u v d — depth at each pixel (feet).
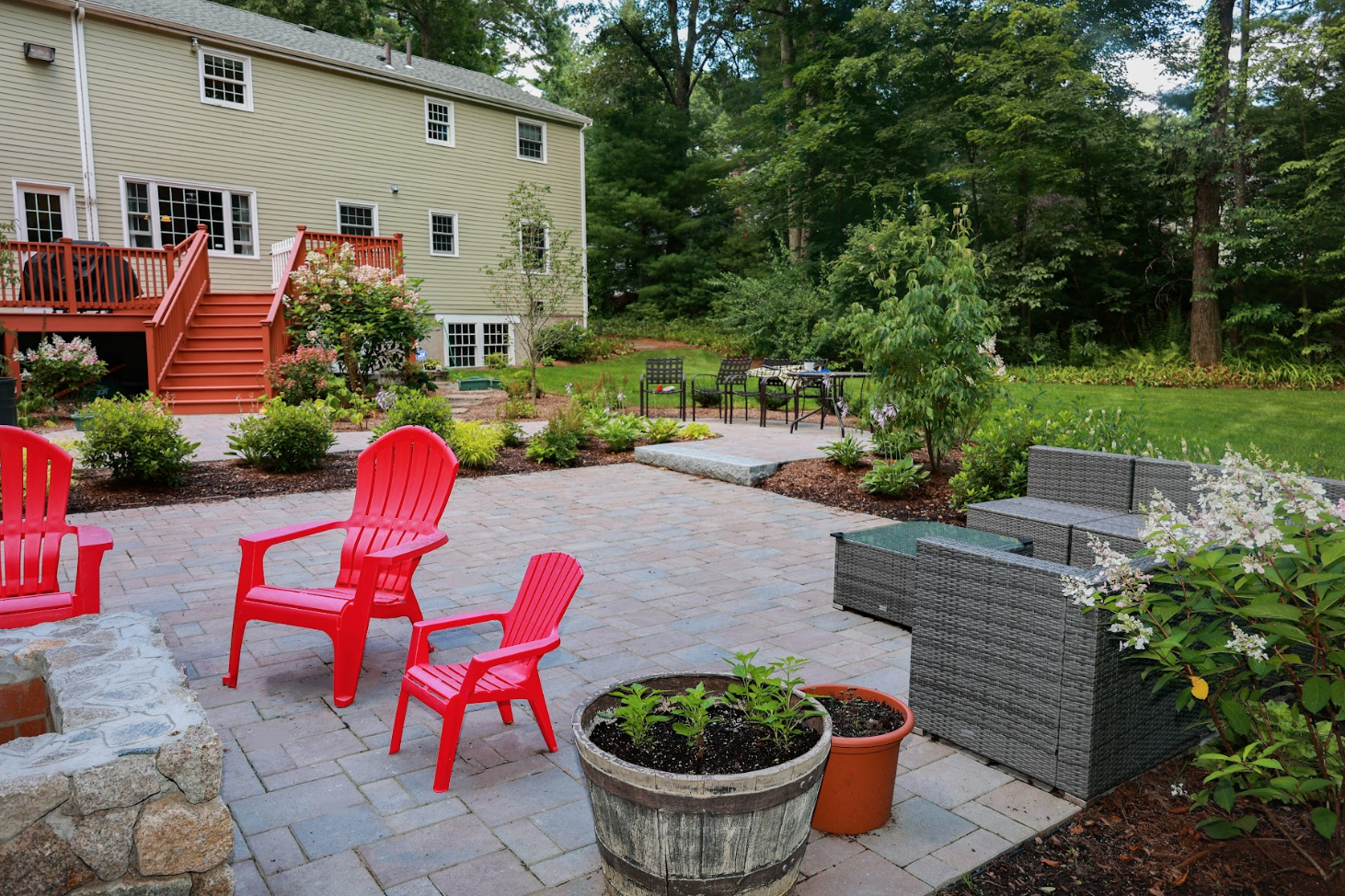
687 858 6.63
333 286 44.75
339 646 11.38
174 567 18.22
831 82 78.07
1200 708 9.66
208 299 46.32
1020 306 69.00
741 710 8.20
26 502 13.25
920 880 7.67
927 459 29.01
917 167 76.69
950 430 26.12
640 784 6.48
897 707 8.89
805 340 68.28
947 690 10.32
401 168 61.67
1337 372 56.59
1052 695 9.09
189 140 51.47
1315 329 62.54
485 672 9.26
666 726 7.93
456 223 65.26
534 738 10.61
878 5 71.20
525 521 23.25
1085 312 71.46
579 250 73.15
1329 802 7.64
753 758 7.27
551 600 10.29
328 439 29.35
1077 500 16.99
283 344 43.86
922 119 71.51
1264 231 61.36
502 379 54.75
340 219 59.16
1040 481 17.67
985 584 9.73
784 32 85.46
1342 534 6.91
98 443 24.94
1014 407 26.21
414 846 8.18
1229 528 7.45
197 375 41.86
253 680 12.35
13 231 42.57
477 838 8.34
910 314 25.48
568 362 68.39
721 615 15.38
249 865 7.86
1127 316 72.08
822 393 41.42
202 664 12.92
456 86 63.98
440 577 17.78
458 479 29.43
